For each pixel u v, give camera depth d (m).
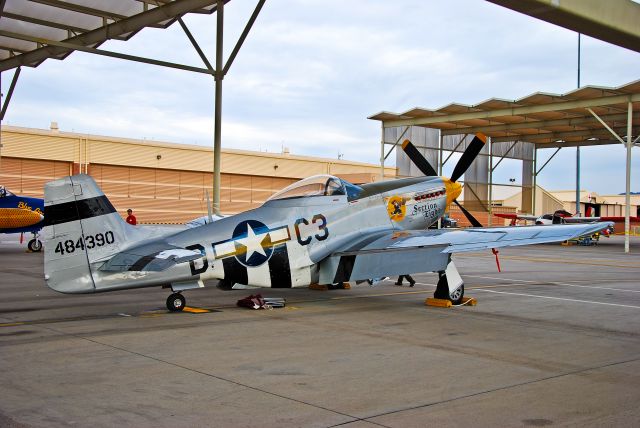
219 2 16.47
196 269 8.05
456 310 9.10
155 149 37.66
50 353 5.84
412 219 10.58
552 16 9.96
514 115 28.02
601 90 24.31
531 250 27.66
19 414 4.01
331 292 11.13
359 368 5.42
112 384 4.77
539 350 6.32
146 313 8.37
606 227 8.45
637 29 10.91
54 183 7.50
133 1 15.99
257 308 8.84
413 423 3.95
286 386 4.79
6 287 11.24
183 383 4.83
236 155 41.16
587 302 10.20
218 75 17.48
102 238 7.68
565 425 3.96
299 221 8.94
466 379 5.09
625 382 5.07
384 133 31.89
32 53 19.88
